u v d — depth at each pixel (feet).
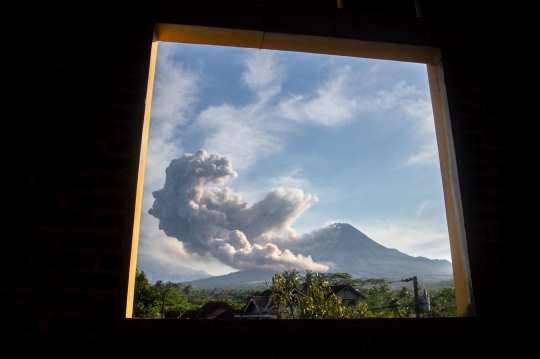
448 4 6.61
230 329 4.72
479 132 5.97
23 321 4.51
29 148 5.05
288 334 4.78
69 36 5.52
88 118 5.22
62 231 4.81
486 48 6.41
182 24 5.72
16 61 5.35
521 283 5.41
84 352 4.48
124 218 4.91
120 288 4.69
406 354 4.92
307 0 6.21
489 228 5.57
